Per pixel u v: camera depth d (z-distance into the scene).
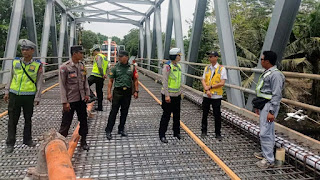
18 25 6.99
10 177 2.66
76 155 3.26
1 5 17.12
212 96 3.79
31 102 3.32
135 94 4.06
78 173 2.81
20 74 3.22
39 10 18.69
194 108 5.93
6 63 6.88
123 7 15.05
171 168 2.98
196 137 3.89
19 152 3.30
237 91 5.06
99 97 5.52
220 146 3.63
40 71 3.33
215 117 3.85
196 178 2.76
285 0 3.74
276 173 2.89
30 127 3.41
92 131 4.24
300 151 3.02
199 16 6.86
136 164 3.07
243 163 3.12
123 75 3.87
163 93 3.72
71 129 4.26
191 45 7.12
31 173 2.02
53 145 1.80
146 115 5.32
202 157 3.29
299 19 9.86
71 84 3.20
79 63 3.31
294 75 3.36
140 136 4.05
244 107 5.02
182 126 4.48
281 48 4.01
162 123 3.78
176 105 3.82
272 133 3.03
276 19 3.89
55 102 6.24
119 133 4.08
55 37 12.39
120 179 2.71
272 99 2.85
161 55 12.12
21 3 7.07
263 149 3.07
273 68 2.93
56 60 12.50
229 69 5.11
